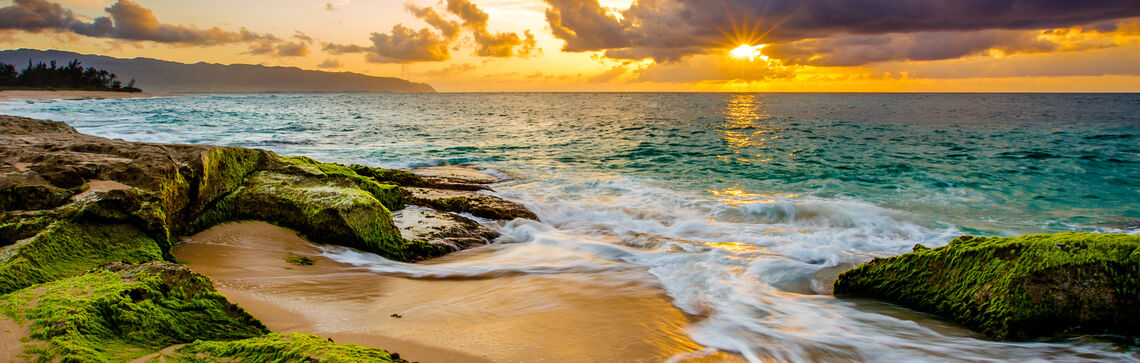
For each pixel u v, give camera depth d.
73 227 4.86
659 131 33.41
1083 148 23.66
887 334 4.91
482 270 6.79
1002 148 23.84
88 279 3.68
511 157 19.66
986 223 10.15
